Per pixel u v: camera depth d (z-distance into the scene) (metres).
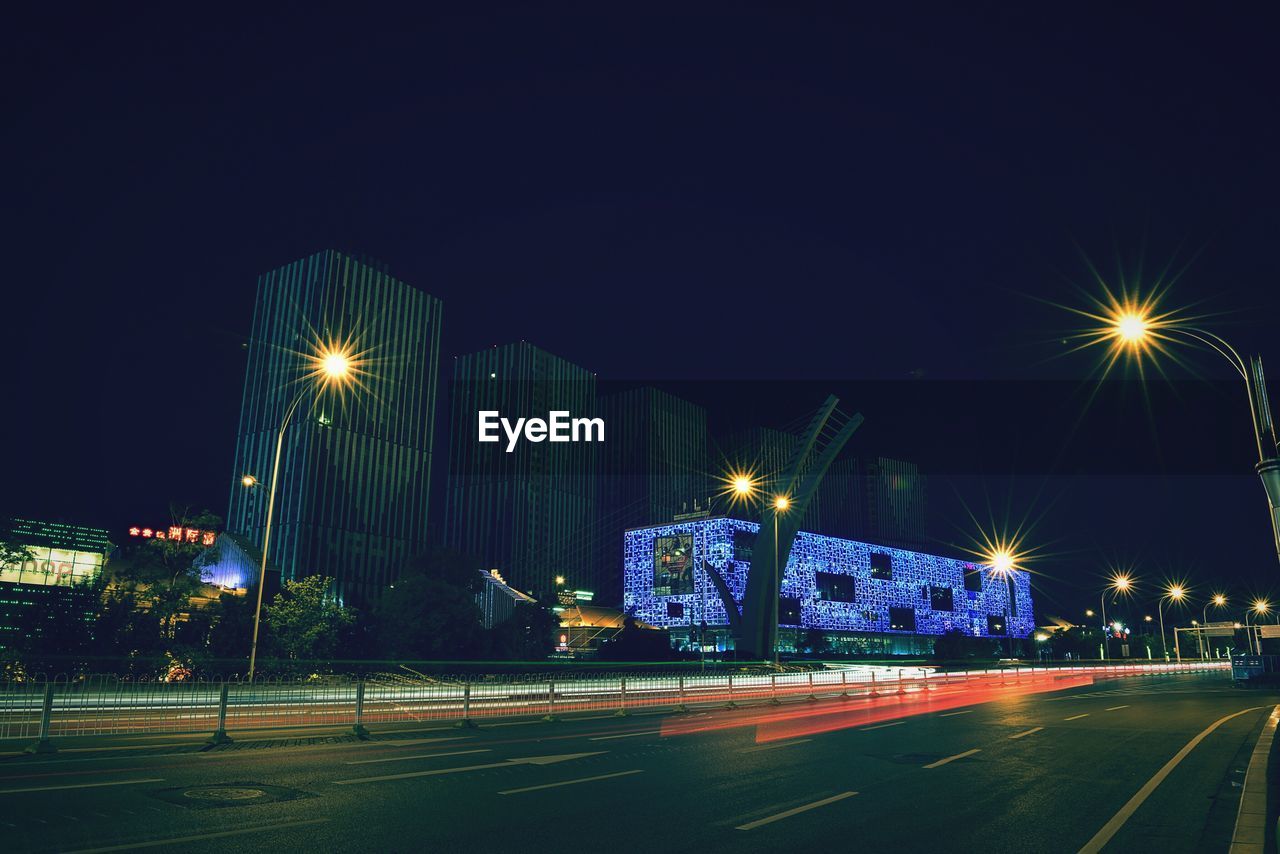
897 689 39.88
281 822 8.35
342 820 8.51
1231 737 17.75
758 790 10.70
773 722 20.92
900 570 129.50
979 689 41.16
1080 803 10.01
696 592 107.12
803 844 7.81
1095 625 155.12
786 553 79.81
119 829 7.90
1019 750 15.29
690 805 9.62
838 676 54.38
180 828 7.99
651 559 113.50
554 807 9.41
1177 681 52.53
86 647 33.16
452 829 8.21
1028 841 8.03
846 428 84.62
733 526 109.12
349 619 41.72
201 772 11.31
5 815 8.41
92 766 11.78
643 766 12.76
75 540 48.56
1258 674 47.22
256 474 91.38
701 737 17.09
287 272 98.62
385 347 99.50
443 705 25.72
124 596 35.41
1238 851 7.66
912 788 10.97
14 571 45.28
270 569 55.44
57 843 7.34
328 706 24.11
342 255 96.69
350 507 90.19
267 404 93.94
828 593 115.62
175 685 26.58
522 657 50.09
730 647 102.38
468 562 49.03
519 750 14.55
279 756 13.16
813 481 83.00
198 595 44.66
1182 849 7.76
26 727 16.67
